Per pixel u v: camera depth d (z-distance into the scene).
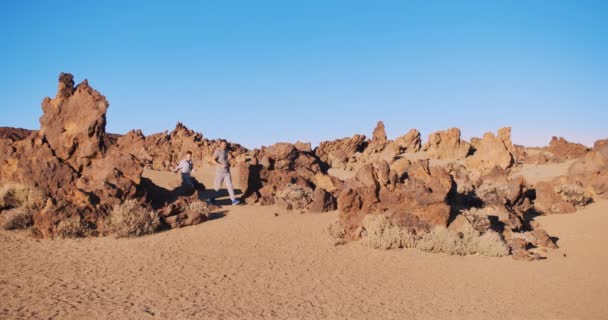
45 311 7.49
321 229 16.05
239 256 12.33
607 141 26.55
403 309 8.88
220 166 19.97
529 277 11.98
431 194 14.96
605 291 11.01
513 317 8.82
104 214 14.62
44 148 16.53
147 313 7.69
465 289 10.65
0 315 7.15
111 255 11.75
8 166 16.17
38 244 12.41
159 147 50.00
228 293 9.23
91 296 8.47
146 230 14.38
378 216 14.86
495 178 23.70
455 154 52.22
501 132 45.97
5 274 9.57
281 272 11.09
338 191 21.61
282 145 25.08
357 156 57.91
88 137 17.23
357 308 8.77
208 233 14.77
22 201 14.76
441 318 8.45
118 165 16.61
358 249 13.79
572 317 9.02
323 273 11.23
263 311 8.23
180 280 9.92
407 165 19.17
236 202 20.19
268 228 15.85
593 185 24.36
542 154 47.34
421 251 13.87
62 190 15.04
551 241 15.61
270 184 21.77
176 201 17.70
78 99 17.66
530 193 22.78
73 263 10.81
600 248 15.18
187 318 7.56
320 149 59.28
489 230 15.13
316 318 8.02
